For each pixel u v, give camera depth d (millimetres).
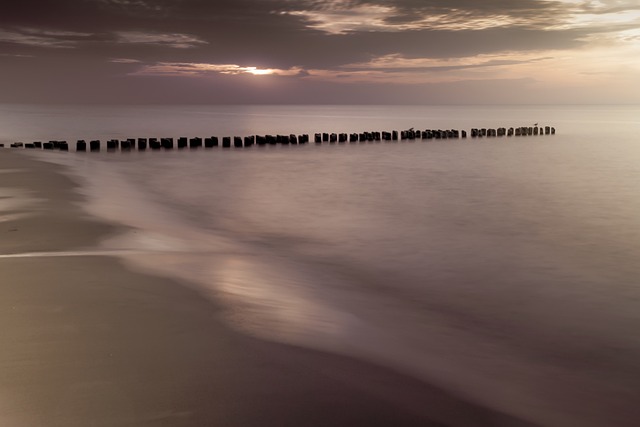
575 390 6266
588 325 8477
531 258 12820
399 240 14719
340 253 13180
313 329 7340
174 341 6352
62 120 99250
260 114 158375
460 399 5695
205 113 167375
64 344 6070
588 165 33781
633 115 148750
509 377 6488
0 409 4711
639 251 13547
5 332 6359
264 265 11516
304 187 24828
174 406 4902
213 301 8031
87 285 8320
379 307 9055
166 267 10062
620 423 5605
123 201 19062
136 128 73812
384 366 6320
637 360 7184
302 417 4926
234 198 21766
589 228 16438
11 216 14352
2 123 84875
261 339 6648
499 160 36500
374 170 30984
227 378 5516
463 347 7395
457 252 13406
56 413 4676
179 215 17891
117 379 5328
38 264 9523
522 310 9180
